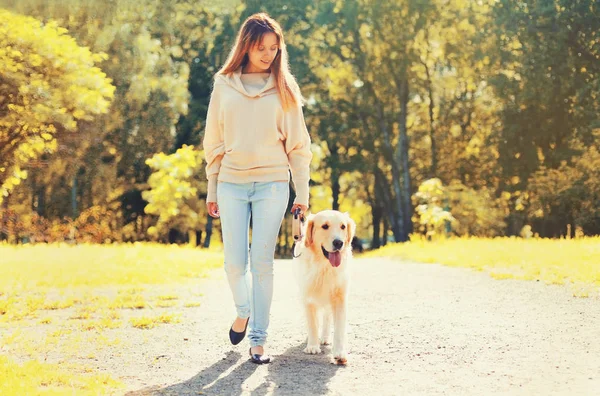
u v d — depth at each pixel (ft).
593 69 94.48
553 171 96.07
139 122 93.15
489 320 20.03
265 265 15.51
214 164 16.16
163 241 111.55
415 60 110.11
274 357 16.10
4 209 70.64
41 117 57.47
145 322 20.22
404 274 35.19
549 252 39.32
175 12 106.52
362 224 191.31
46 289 28.94
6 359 14.96
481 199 102.22
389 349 16.66
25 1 72.02
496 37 101.35
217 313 22.62
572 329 18.44
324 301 16.01
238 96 15.29
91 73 60.59
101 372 14.66
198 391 13.08
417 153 132.05
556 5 93.50
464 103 122.93
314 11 119.75
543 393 12.60
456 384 13.39
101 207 90.12
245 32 15.20
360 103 121.29
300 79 117.91
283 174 15.53
